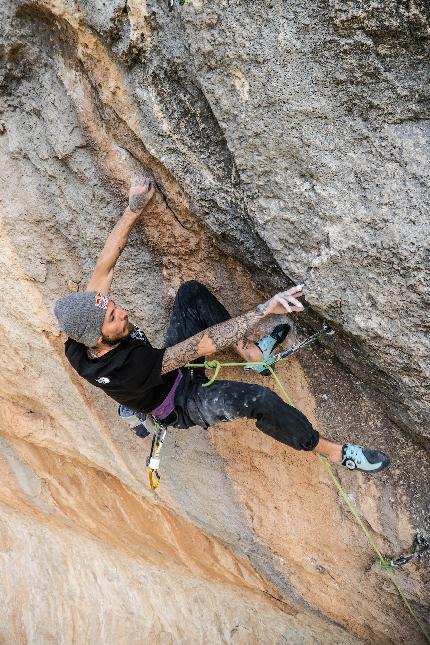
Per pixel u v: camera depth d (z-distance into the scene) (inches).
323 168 107.0
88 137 128.3
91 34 114.5
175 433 168.7
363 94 100.4
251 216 118.1
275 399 121.3
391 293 110.1
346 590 175.5
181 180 123.5
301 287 117.1
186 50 108.7
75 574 257.0
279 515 168.2
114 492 207.2
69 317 109.1
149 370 116.3
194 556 208.8
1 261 149.2
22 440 208.2
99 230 139.6
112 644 249.3
